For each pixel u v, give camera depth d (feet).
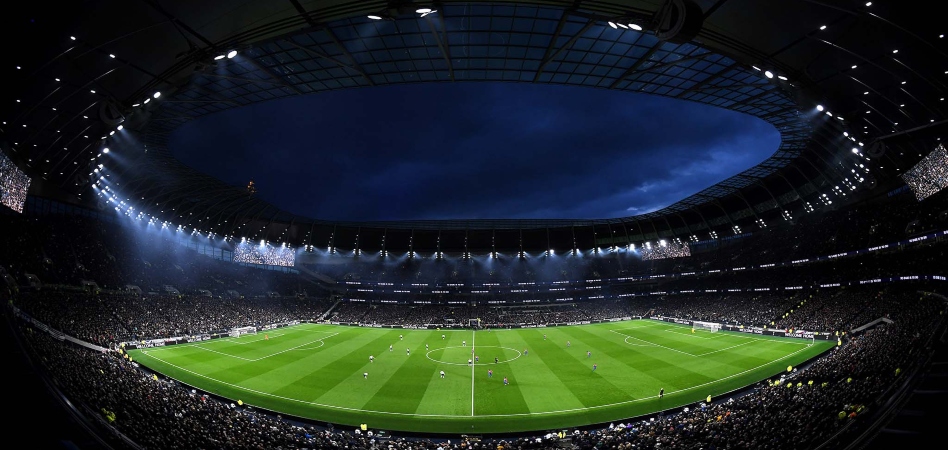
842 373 99.45
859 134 130.41
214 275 309.01
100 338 159.43
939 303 144.56
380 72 125.49
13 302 126.11
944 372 55.67
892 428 45.91
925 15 78.02
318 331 268.62
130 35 86.17
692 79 129.08
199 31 86.02
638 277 387.96
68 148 151.94
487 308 359.05
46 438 42.80
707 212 348.59
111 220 254.06
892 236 205.26
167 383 116.67
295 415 105.70
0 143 123.24
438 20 98.84
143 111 119.75
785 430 65.82
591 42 108.47
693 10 53.78
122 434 56.24
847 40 90.89
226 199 292.40
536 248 406.21
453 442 91.40
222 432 72.43
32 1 73.77
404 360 173.47
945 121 61.57
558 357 178.60
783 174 276.21
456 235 405.80
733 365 150.82
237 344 204.23
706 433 73.05
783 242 292.61
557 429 97.81
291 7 82.84
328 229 393.09
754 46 95.45
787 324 216.54
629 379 138.00
